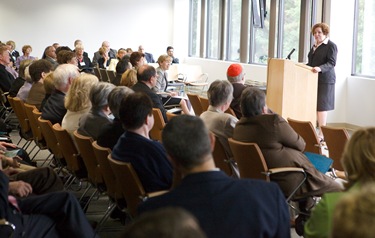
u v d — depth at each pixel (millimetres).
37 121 5711
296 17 11836
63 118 5102
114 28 17922
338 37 9555
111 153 3525
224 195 2104
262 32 13367
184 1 17781
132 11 17984
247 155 3850
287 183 3902
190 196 2102
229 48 15273
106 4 17781
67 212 3131
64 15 17516
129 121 3381
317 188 3967
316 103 7848
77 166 4621
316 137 4875
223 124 4371
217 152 4398
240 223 2076
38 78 6762
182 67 14000
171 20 18266
